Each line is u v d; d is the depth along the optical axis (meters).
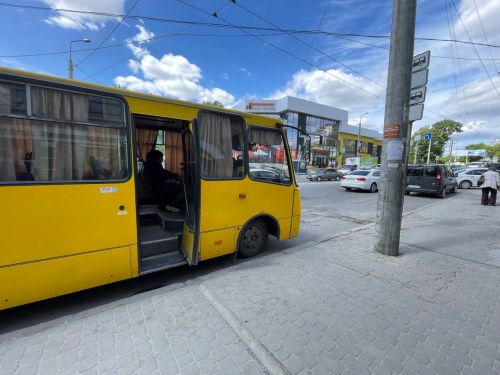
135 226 3.16
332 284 3.53
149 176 5.06
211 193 3.76
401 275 3.84
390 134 4.44
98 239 2.91
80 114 2.78
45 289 2.64
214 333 2.51
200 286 3.45
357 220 8.13
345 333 2.52
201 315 2.80
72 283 2.79
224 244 4.00
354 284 3.54
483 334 2.55
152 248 3.64
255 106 36.31
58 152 2.66
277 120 4.57
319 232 6.58
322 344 2.36
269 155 4.53
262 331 2.54
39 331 2.55
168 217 4.20
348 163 41.38
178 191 4.68
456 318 2.81
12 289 2.46
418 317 2.81
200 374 2.02
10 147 2.43
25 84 2.48
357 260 4.41
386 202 4.60
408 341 2.43
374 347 2.34
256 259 4.46
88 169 2.84
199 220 3.56
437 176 12.94
